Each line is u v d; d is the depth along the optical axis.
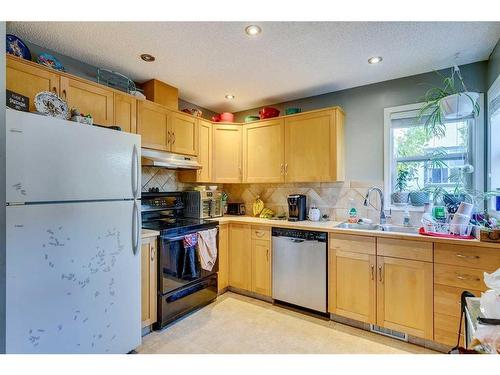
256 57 2.23
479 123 2.26
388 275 2.14
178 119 2.87
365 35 1.89
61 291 1.43
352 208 2.81
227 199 3.73
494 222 1.86
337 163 2.71
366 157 2.81
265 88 2.93
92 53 2.15
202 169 3.17
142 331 2.20
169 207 3.04
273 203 3.43
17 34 1.87
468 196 2.21
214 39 1.95
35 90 1.76
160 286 2.27
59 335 1.42
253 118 3.34
